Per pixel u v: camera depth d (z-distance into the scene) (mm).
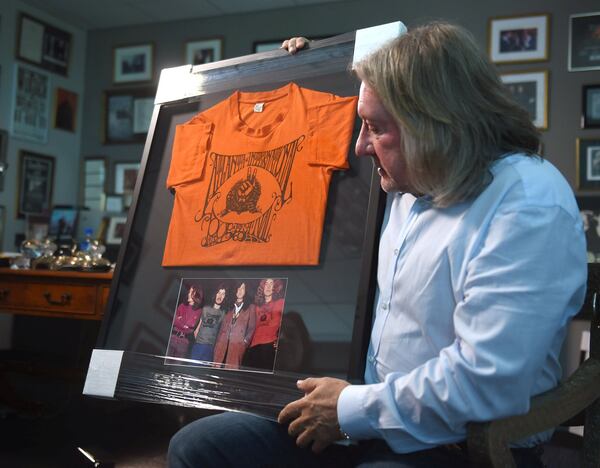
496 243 998
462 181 1048
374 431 1036
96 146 4766
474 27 3975
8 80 4246
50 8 4457
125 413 3432
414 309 1103
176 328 1455
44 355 4031
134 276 1569
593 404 1300
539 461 1147
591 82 3740
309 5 4305
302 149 1410
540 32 3848
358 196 1309
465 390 956
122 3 4363
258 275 1385
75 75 4773
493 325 956
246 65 1596
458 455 1062
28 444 2850
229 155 1531
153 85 4641
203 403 1345
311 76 1475
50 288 2807
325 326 1259
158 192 1627
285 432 1260
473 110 1071
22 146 4359
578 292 1055
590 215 3689
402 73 1066
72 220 4371
